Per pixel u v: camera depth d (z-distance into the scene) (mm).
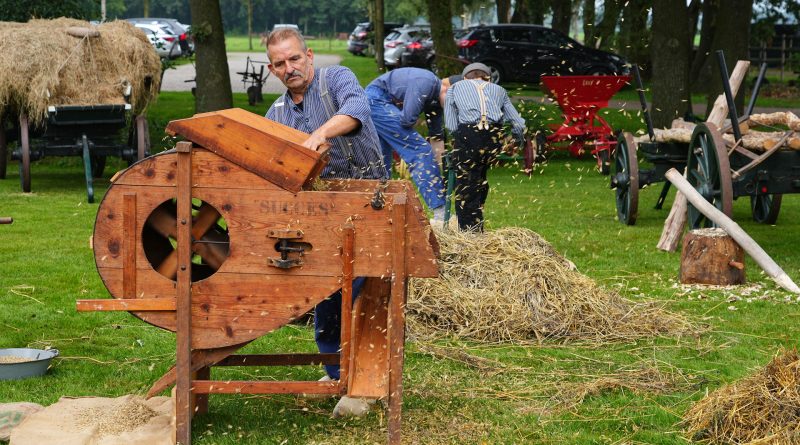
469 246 6219
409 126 7934
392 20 72875
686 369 4891
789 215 10492
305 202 3602
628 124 19422
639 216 10469
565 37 26922
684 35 16547
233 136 3566
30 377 4691
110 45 11570
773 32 32344
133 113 12125
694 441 3902
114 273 3672
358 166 4324
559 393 4484
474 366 4957
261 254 3641
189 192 3600
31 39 11203
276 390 3729
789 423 3701
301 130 4332
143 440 3805
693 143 7961
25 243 8281
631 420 4145
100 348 5238
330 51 59312
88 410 4121
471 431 4008
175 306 3678
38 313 5926
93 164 13375
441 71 17375
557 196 11930
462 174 7672
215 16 16578
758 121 8469
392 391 3660
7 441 3898
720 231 6992
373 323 4129
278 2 106375
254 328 3688
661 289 6766
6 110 12102
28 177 11453
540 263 6027
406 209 3580
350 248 3607
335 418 4164
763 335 5566
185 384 3717
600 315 5734
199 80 16766
